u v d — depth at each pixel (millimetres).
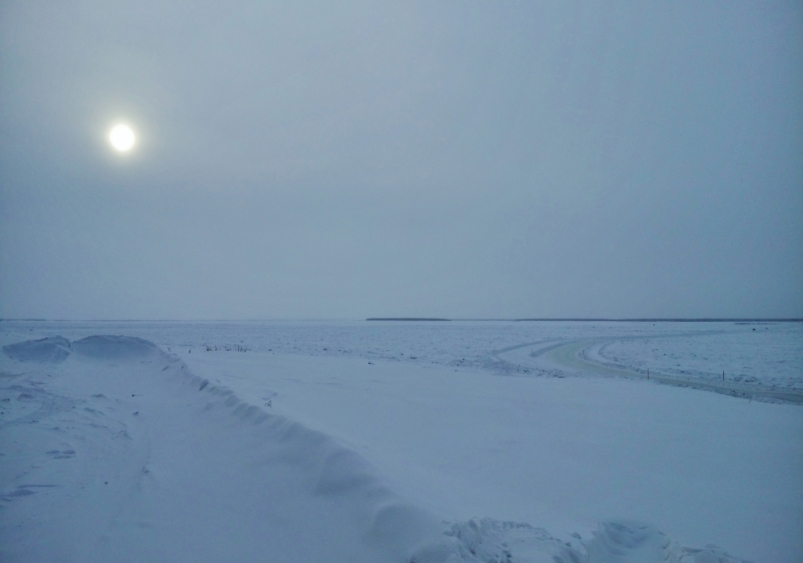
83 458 6934
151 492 5457
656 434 8977
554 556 3674
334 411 10109
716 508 5480
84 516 4930
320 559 3906
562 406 11656
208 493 5449
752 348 35156
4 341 20750
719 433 9117
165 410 10219
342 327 95938
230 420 8414
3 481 5980
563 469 6824
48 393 12258
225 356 22625
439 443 7969
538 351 35188
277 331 72938
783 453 7758
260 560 3975
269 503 5039
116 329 75938
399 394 12828
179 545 4250
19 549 4207
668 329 81562
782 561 4207
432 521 3875
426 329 83938
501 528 4234
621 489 6086
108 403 11078
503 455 7414
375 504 4355
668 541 4555
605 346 40375
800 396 14766
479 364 25359
